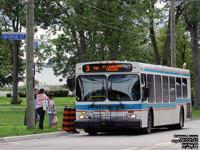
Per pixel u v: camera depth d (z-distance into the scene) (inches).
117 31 1796.3
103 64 901.8
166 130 1085.8
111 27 1782.7
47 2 1964.8
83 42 2000.5
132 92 884.6
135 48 1964.8
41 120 931.3
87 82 908.6
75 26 1879.9
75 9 1891.0
